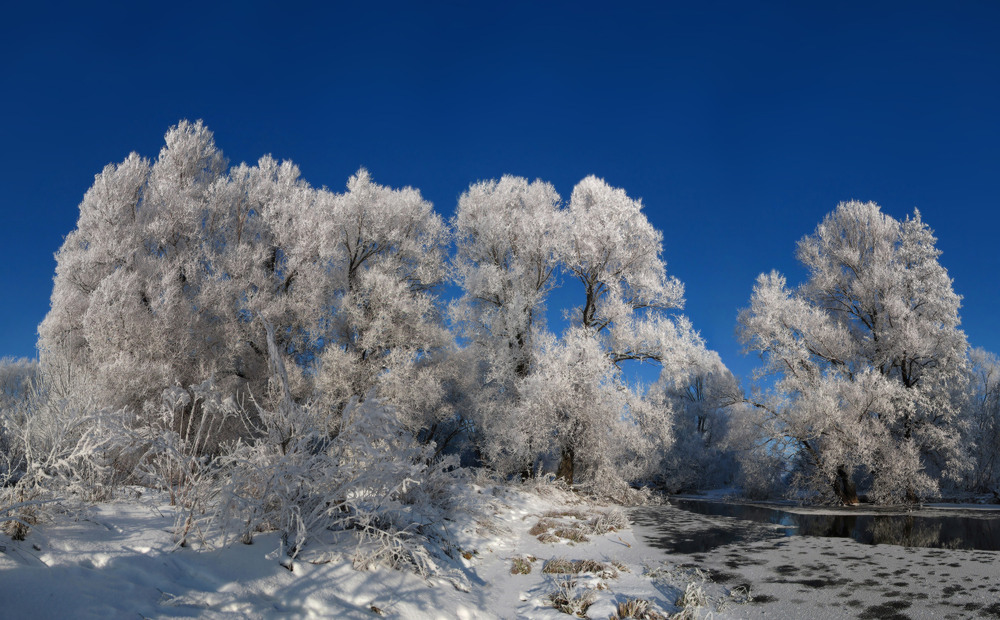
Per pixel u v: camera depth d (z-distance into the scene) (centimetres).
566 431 1648
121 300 1484
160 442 456
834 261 2353
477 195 2161
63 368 712
